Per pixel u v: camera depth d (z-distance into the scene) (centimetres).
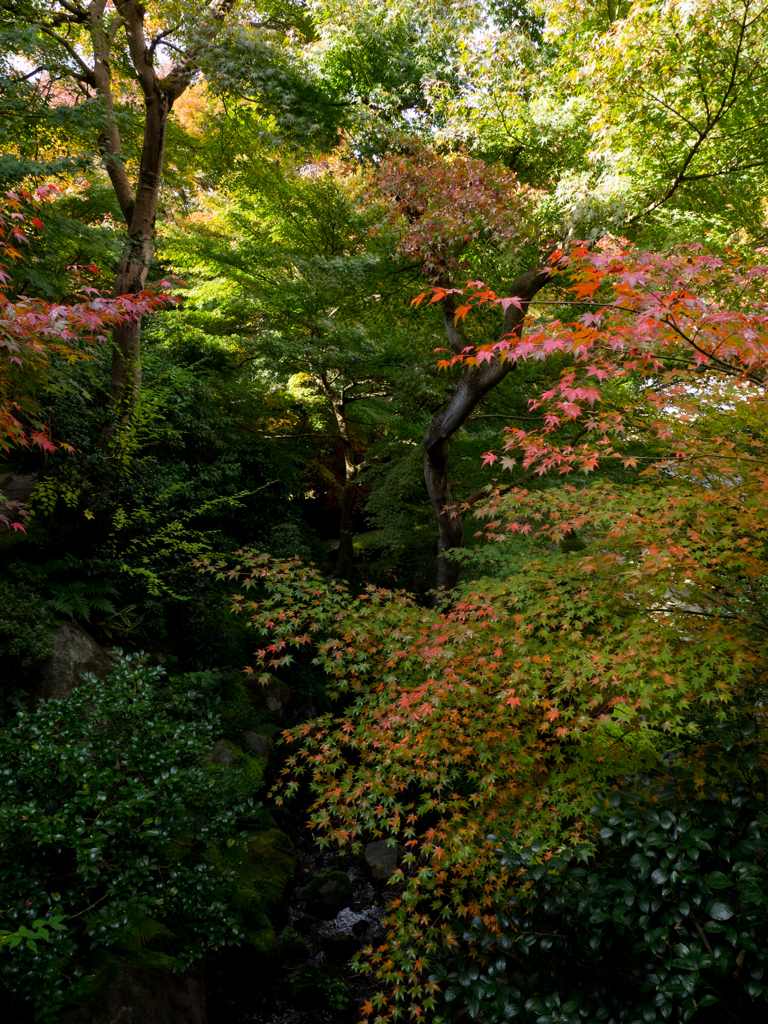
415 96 1082
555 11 794
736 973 294
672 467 441
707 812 319
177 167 1228
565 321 857
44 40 712
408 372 967
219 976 475
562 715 398
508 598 455
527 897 348
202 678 757
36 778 391
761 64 668
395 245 913
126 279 861
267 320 1120
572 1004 302
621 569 417
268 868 619
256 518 1141
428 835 397
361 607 493
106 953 408
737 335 297
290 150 1105
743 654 355
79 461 692
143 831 400
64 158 652
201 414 1073
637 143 737
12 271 625
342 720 460
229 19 1006
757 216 812
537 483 893
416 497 1150
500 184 783
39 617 618
